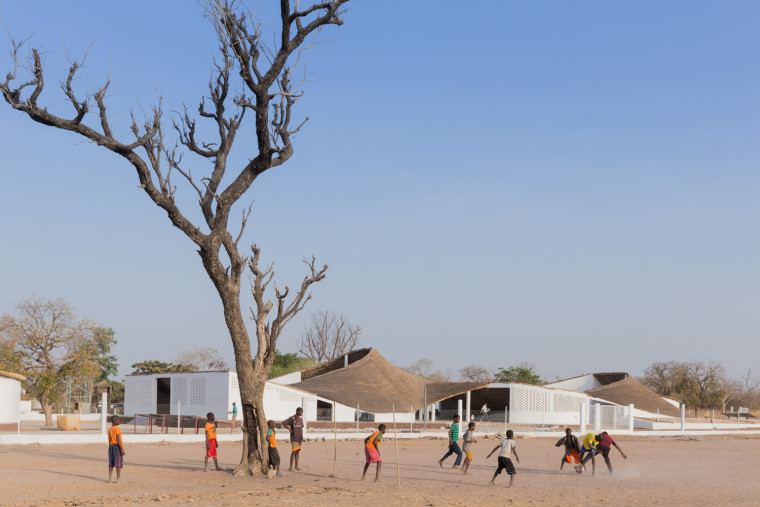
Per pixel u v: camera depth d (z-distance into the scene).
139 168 20.56
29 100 19.30
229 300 22.50
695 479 24.73
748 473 27.14
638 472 26.98
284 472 24.38
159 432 43.75
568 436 26.31
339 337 103.19
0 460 26.86
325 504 17.44
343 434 44.44
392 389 55.50
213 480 21.86
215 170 22.80
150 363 102.94
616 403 69.56
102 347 99.62
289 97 22.86
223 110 23.03
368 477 23.56
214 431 24.45
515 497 19.31
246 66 21.25
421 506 17.36
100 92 20.30
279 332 23.30
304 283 23.58
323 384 54.16
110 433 21.19
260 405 22.94
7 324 49.94
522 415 65.81
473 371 122.75
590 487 21.86
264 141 22.19
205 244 21.83
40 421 62.34
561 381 82.69
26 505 16.77
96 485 20.41
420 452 34.97
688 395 106.75
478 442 44.06
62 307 51.00
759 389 129.25
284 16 21.70
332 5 22.08
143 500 17.75
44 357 50.16
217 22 20.92
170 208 21.14
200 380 54.28
